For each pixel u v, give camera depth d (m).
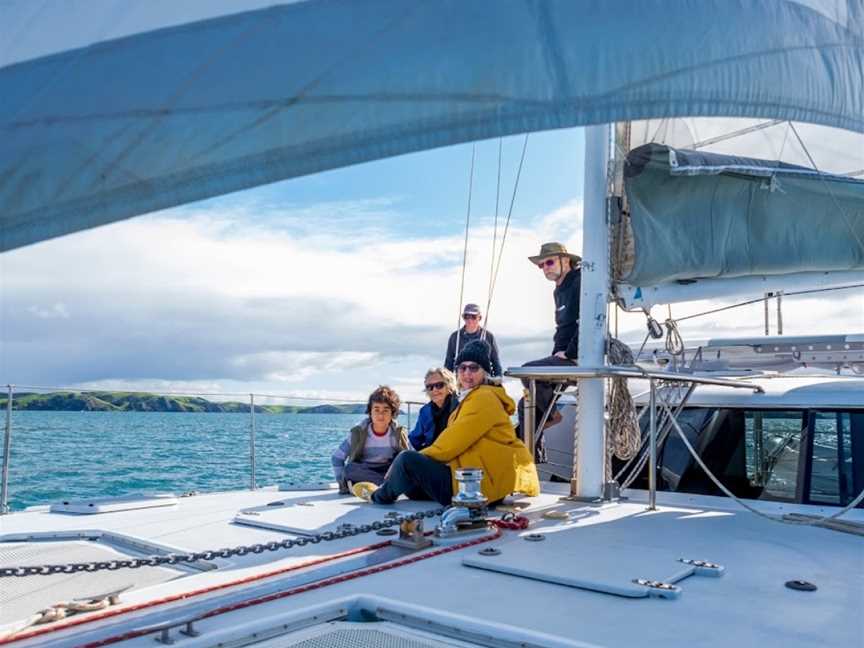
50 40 1.42
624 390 4.25
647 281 4.11
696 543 3.10
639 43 1.71
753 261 4.25
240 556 2.85
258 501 4.39
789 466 4.11
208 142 1.39
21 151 1.33
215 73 1.42
